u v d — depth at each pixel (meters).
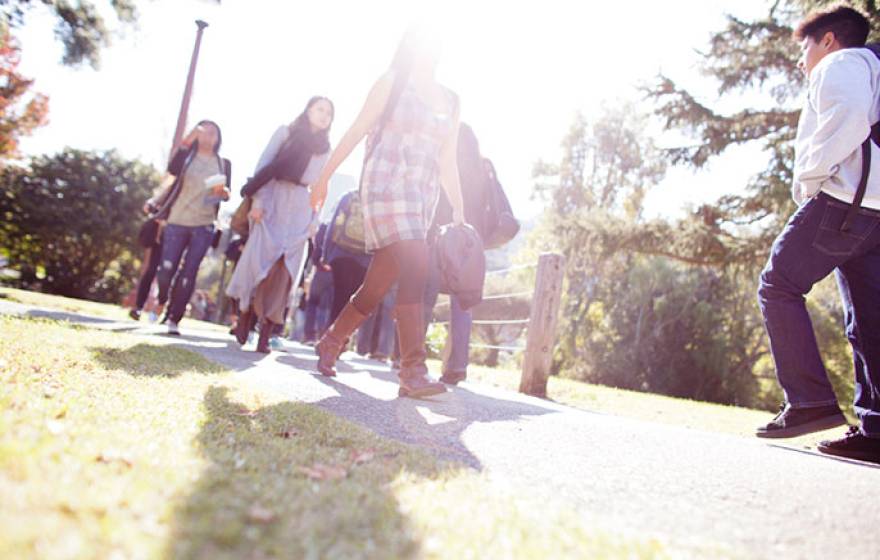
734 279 12.24
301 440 1.61
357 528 0.94
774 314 2.65
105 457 1.08
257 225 4.71
